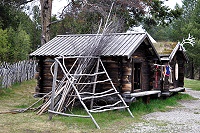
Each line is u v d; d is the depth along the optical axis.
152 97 15.42
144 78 14.05
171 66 17.59
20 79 20.17
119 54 11.09
